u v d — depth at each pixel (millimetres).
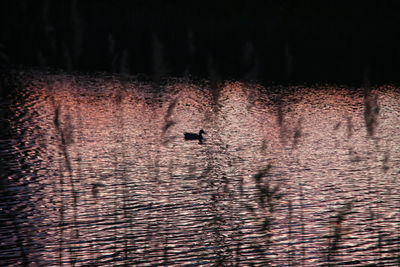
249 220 79250
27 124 138250
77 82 199125
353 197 91062
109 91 185375
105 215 81062
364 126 147875
